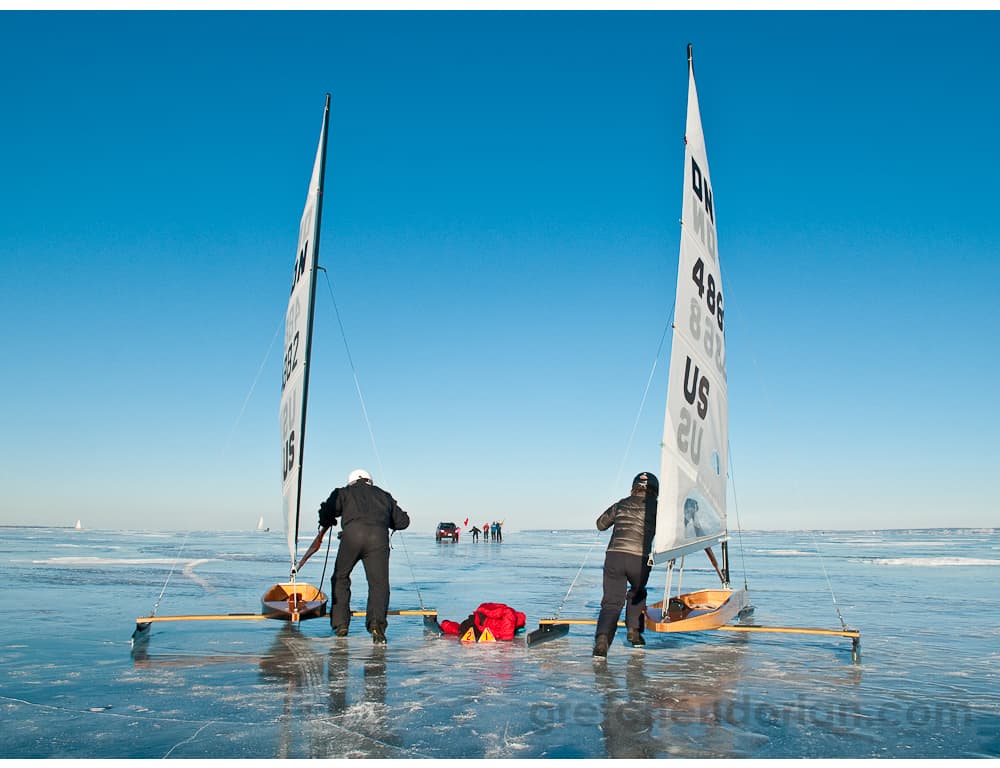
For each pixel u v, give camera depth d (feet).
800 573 57.06
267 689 17.52
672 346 23.70
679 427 23.79
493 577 51.42
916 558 81.87
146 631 24.71
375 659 21.58
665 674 19.79
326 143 30.17
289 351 30.68
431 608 33.63
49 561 56.59
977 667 21.22
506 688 17.80
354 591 41.16
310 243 29.17
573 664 21.11
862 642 25.55
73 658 21.22
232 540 120.16
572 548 111.55
